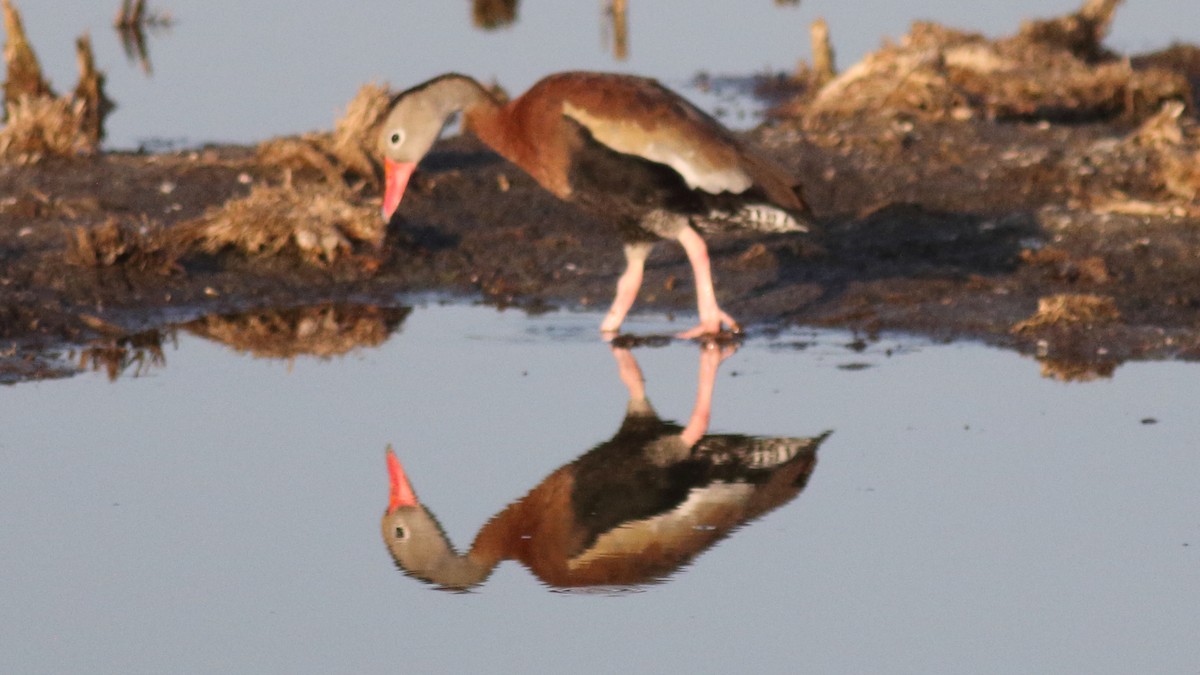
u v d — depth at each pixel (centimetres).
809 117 1991
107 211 1563
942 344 1268
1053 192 1666
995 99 2023
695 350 1263
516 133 1230
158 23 2825
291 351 1266
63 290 1360
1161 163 1675
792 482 1004
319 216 1484
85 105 2031
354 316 1363
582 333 1311
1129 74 2066
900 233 1551
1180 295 1356
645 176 1185
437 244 1530
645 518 960
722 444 1070
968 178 1717
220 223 1473
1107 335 1268
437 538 934
